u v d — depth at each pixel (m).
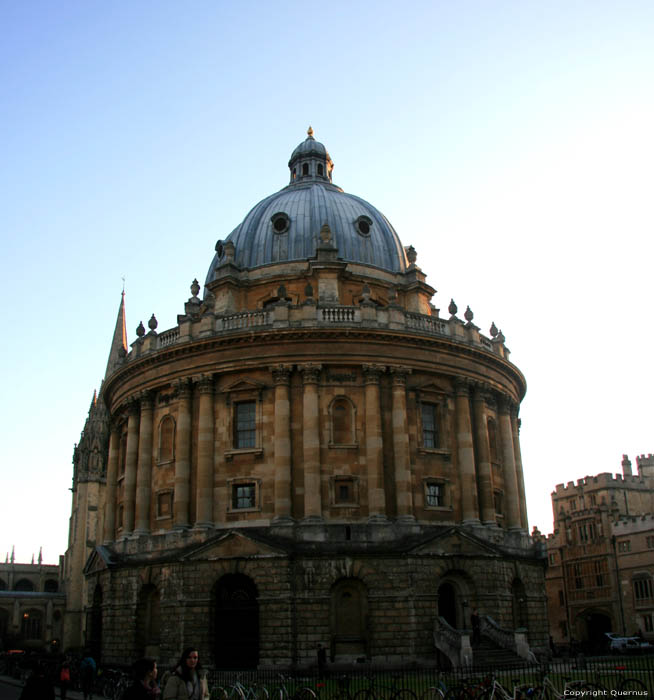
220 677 41.25
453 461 54.97
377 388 53.06
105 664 52.72
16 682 49.16
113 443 63.88
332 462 51.56
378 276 63.97
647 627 83.44
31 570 153.88
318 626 46.53
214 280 62.19
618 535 88.56
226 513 51.75
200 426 53.56
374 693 30.64
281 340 53.19
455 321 57.62
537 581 57.00
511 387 63.06
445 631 46.44
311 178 75.25
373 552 48.16
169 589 49.69
